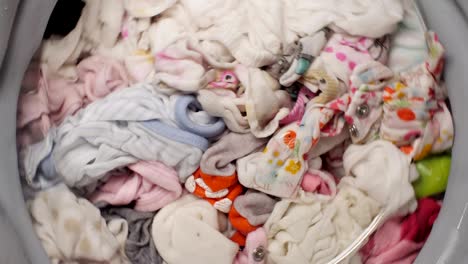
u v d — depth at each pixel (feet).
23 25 2.35
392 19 2.49
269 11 2.48
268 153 2.28
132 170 2.31
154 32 2.52
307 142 2.29
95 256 2.30
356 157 2.41
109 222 2.35
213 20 2.50
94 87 2.45
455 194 2.53
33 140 2.42
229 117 2.27
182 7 2.55
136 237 2.35
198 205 2.35
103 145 2.26
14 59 2.39
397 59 2.56
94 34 2.51
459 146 2.56
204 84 2.30
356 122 2.38
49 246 2.35
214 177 2.29
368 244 2.46
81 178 2.28
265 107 2.31
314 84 2.39
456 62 2.63
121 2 2.52
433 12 2.68
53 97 2.43
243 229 2.34
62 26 2.46
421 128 2.44
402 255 2.49
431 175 2.52
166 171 2.29
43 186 2.37
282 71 2.41
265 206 2.34
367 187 2.39
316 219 2.36
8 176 2.38
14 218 2.35
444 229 2.50
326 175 2.42
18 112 2.44
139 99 2.29
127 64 2.47
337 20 2.45
